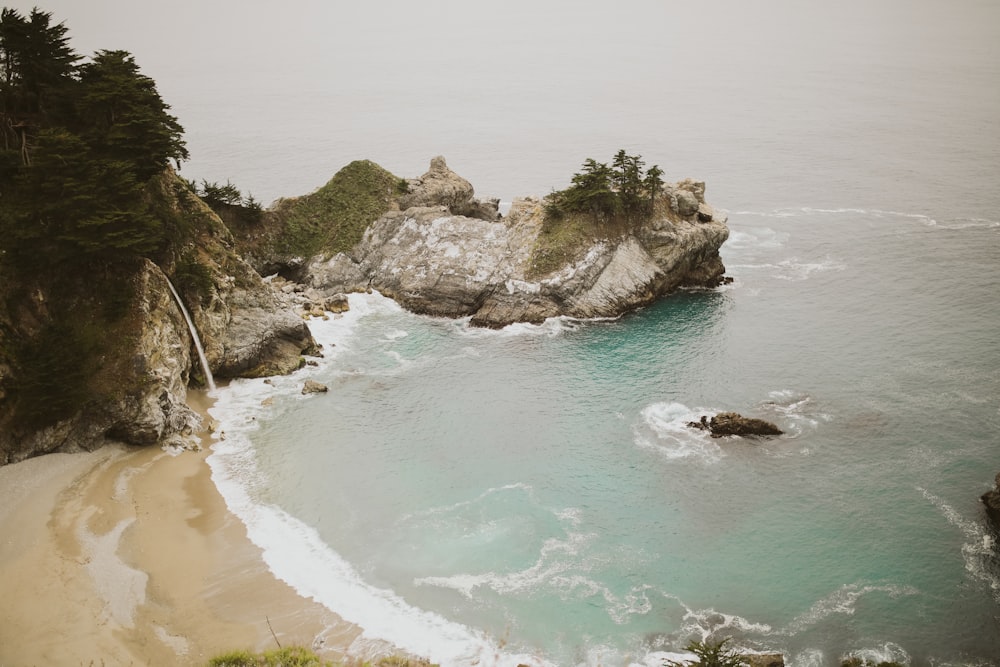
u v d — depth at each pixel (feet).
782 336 351.05
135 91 300.40
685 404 294.46
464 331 366.02
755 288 412.16
